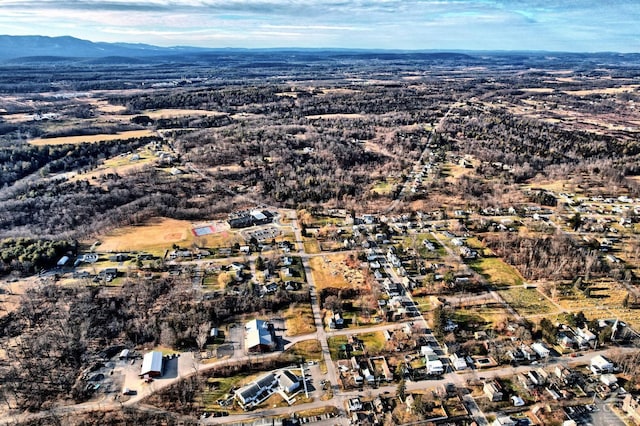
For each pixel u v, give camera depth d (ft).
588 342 375.04
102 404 323.98
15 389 335.67
